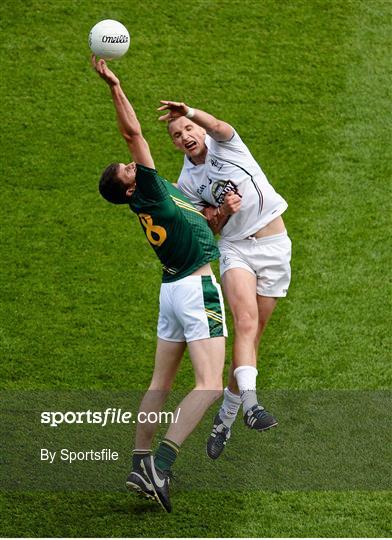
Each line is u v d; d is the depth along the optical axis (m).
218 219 26.33
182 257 24.92
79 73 43.59
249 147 40.44
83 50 44.53
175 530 24.47
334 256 35.56
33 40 44.88
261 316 27.59
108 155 40.19
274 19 46.16
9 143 40.50
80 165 39.69
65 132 41.12
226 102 42.41
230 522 24.72
